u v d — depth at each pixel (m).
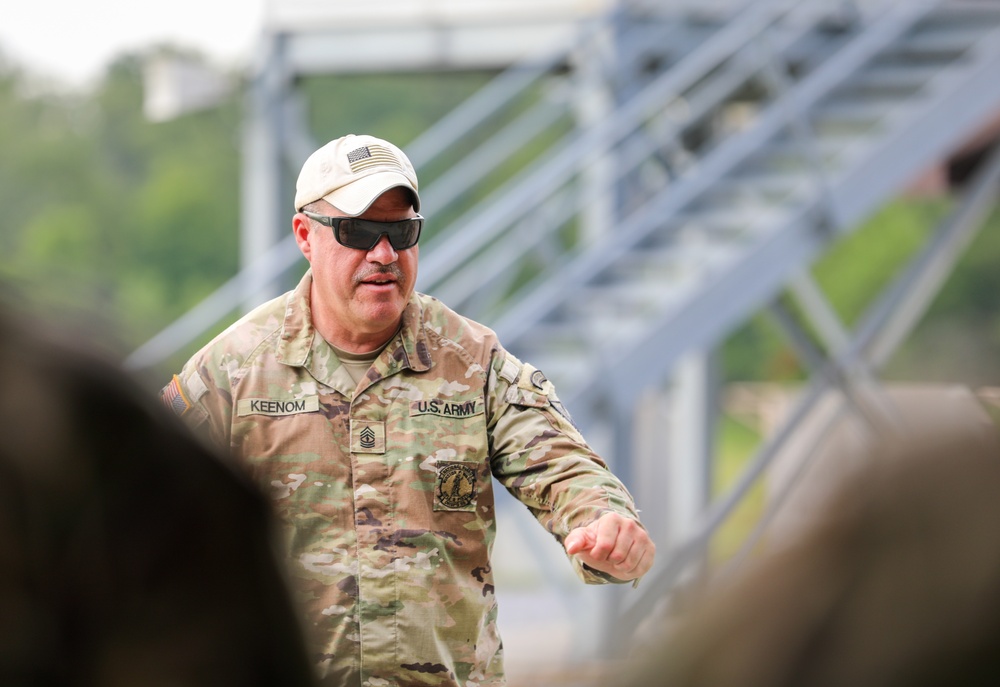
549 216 19.83
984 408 2.35
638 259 19.88
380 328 6.84
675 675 2.14
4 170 105.56
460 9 23.42
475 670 6.87
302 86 25.05
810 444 21.64
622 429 18.20
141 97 105.88
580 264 20.00
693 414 26.64
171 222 96.62
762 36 20.14
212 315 20.20
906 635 2.01
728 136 25.47
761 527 19.42
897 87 22.14
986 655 1.98
